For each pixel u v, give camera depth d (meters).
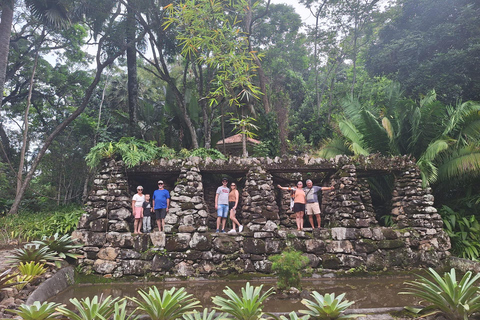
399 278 6.92
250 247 7.13
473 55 11.49
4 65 12.64
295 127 18.95
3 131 19.23
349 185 7.71
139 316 3.39
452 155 8.70
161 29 12.98
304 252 7.18
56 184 18.83
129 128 14.32
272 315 3.43
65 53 19.14
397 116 10.14
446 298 3.50
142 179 9.23
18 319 3.61
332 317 3.39
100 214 7.29
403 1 15.51
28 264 5.62
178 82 23.14
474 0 13.27
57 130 14.27
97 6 12.84
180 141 15.65
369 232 7.37
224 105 15.50
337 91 22.69
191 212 7.30
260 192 7.59
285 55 23.67
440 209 8.84
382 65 15.07
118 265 6.91
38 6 13.36
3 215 14.59
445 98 11.66
